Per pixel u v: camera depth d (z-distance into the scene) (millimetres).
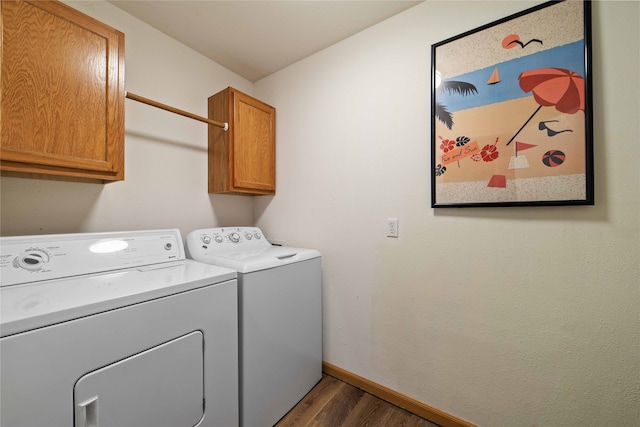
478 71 1229
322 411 1472
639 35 940
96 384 779
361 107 1642
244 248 1805
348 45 1696
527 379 1163
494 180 1195
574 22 1024
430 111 1385
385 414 1447
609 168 989
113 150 1195
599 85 999
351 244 1688
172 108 1481
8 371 641
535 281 1139
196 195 1856
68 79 1064
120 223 1492
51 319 703
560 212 1083
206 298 1075
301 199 1941
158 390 921
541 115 1090
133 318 861
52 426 702
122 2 1414
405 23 1467
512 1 1169
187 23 1578
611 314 998
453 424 1328
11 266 938
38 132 988
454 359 1343
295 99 1978
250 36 1694
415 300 1456
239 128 1803
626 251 969
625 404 981
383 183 1556
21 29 950
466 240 1299
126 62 1497
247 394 1240
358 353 1671
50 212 1270
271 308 1371
